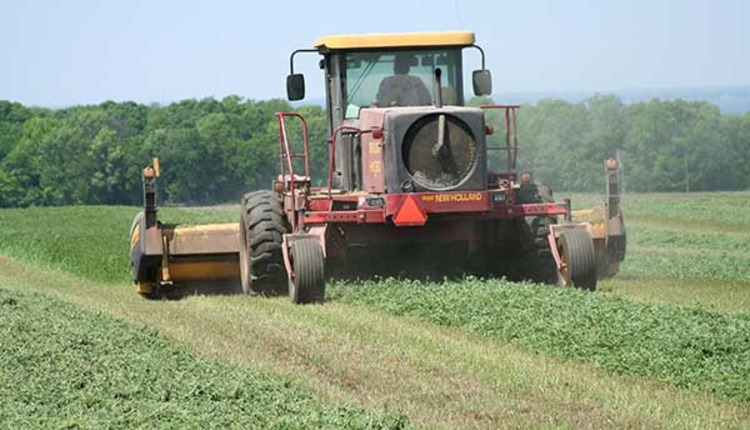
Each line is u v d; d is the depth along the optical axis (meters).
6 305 45.19
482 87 48.00
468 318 38.16
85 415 27.23
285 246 44.78
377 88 47.66
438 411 26.89
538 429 25.16
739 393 28.11
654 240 79.56
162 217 113.75
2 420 26.75
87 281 59.12
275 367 32.28
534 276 46.50
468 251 47.12
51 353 34.22
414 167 43.91
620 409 26.83
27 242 79.00
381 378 30.38
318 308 42.50
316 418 25.84
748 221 106.31
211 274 49.69
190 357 33.56
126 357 33.44
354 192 46.38
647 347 32.69
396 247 46.84
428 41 47.47
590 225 48.09
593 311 37.75
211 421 26.12
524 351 33.78
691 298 44.34
